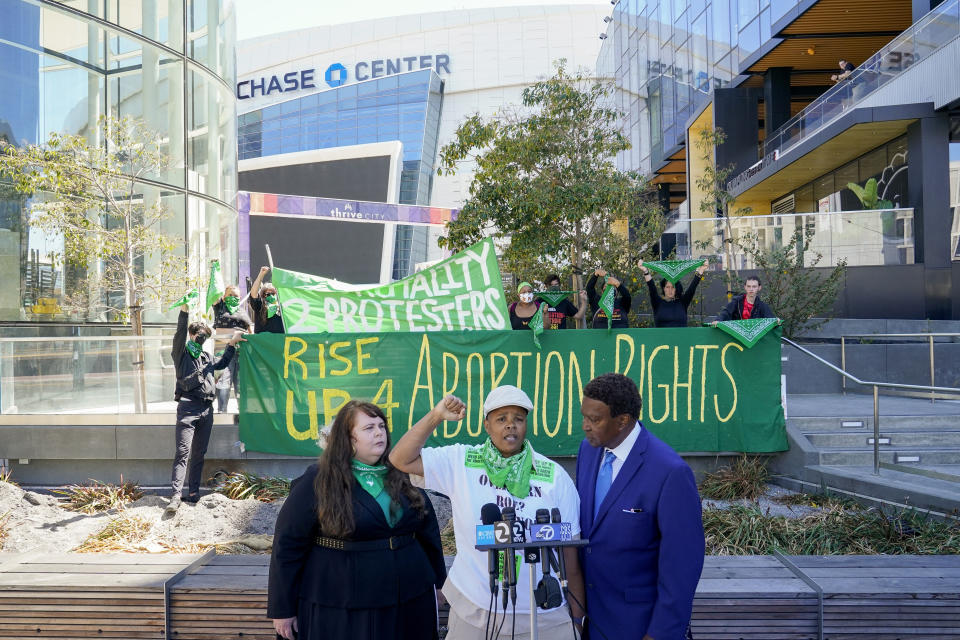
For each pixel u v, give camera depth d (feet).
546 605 9.75
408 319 29.76
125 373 30.04
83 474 29.71
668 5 121.49
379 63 288.30
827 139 70.95
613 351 28.45
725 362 28.37
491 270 30.12
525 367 28.53
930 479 24.79
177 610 16.34
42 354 30.27
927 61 61.98
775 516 23.67
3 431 29.71
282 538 12.11
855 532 21.91
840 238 62.44
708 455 28.60
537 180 45.24
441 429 28.43
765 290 54.60
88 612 16.33
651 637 10.29
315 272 184.34
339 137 244.01
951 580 16.22
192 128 59.26
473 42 278.46
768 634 15.65
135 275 51.03
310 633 11.94
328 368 28.58
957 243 61.31
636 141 141.38
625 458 11.10
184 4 58.80
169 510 25.52
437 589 14.69
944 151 61.41
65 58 50.29
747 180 94.22
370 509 12.01
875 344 46.26
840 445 29.66
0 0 46.55
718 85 102.42
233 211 67.82
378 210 76.59
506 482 11.21
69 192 44.55
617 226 54.75
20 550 23.22
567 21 276.00
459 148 46.93
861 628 15.53
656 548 10.84
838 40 85.25
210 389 26.58
